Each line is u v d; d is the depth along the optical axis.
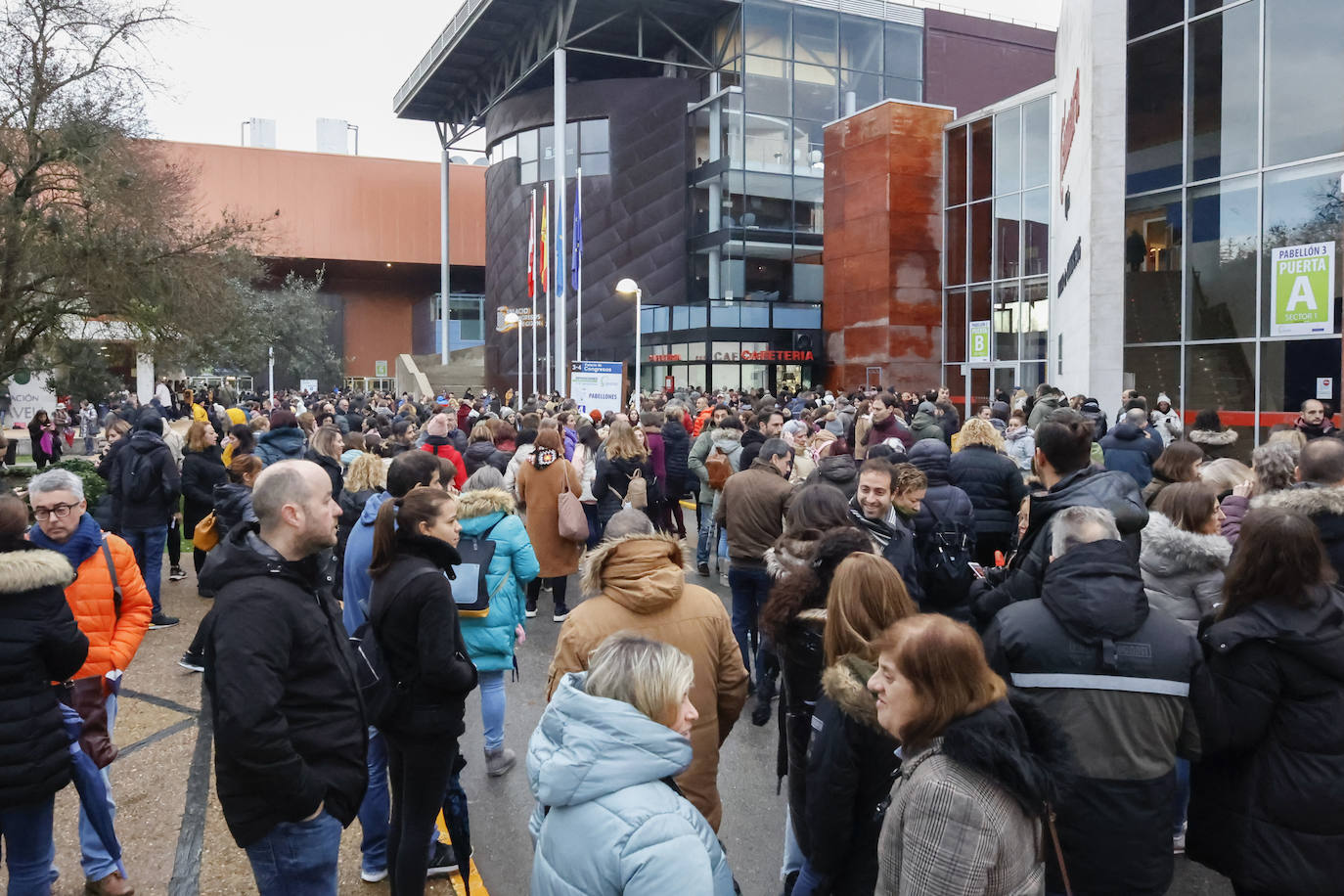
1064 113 22.12
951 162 31.58
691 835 2.09
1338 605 2.86
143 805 4.95
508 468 9.94
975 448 6.65
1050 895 2.77
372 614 3.59
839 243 34.22
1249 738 2.88
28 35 14.96
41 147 14.96
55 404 30.47
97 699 4.05
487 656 5.23
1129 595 2.78
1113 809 2.70
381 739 4.24
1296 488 3.86
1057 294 23.86
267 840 2.88
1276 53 14.47
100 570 4.25
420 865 3.58
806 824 3.17
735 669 3.56
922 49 42.88
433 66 50.84
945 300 31.97
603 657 2.30
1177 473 5.29
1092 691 2.73
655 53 46.94
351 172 64.81
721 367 37.91
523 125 48.06
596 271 45.16
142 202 15.92
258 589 2.82
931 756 2.12
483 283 72.56
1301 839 2.85
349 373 71.94
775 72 40.03
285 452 8.98
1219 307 15.41
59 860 4.41
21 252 14.83
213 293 17.53
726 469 10.13
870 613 2.86
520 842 4.61
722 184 39.66
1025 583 3.98
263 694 2.69
